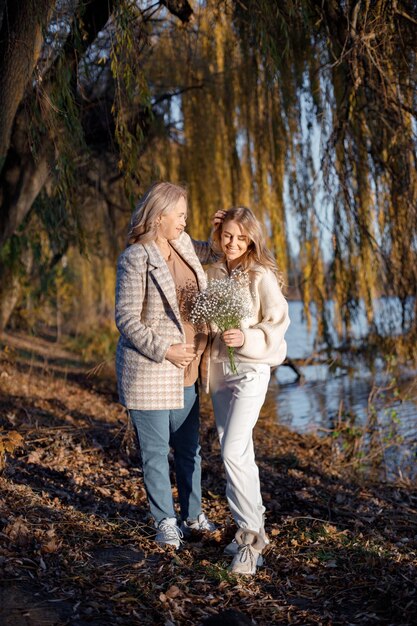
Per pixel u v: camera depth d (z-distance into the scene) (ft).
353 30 20.99
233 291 11.98
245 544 12.00
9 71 18.90
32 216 38.29
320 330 36.81
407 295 28.58
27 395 28.73
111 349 55.62
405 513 16.72
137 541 12.99
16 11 18.30
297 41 26.99
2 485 14.97
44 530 12.62
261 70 31.37
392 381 27.61
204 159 37.70
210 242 13.82
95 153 36.83
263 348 12.19
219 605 10.75
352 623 10.36
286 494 17.63
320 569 12.37
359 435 24.93
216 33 32.37
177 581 11.32
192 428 13.41
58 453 19.35
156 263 12.32
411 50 22.95
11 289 41.01
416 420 28.78
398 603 10.84
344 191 27.04
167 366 12.48
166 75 35.47
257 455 22.61
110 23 21.48
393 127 25.50
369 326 31.89
